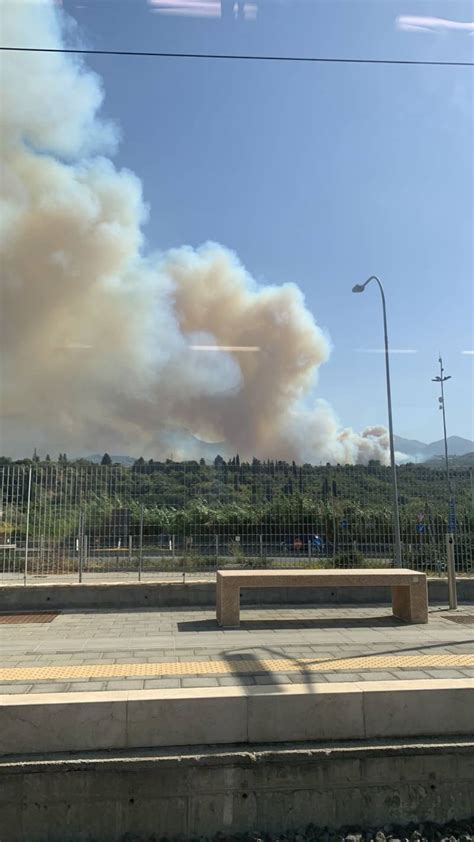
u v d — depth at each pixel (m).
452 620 8.55
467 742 4.61
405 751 4.50
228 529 10.45
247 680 5.16
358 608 9.73
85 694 4.60
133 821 4.23
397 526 10.54
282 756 4.38
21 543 9.82
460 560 10.43
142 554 10.22
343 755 4.44
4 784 4.16
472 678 5.17
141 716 4.45
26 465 10.02
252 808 4.33
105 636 7.39
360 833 4.33
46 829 4.16
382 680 5.14
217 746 4.48
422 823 4.47
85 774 4.23
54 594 9.67
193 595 9.92
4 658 6.12
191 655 6.23
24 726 4.35
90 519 10.16
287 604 10.13
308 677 5.25
